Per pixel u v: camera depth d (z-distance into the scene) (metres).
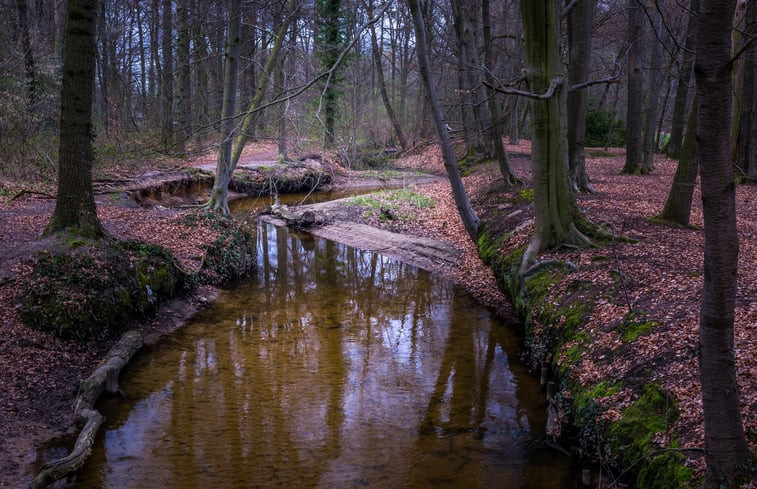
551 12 11.18
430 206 22.50
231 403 8.12
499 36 21.78
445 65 30.19
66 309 9.30
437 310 12.51
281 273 15.55
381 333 11.09
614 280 9.48
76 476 6.28
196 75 29.55
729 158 3.65
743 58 18.64
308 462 6.65
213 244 14.61
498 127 20.34
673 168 25.95
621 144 39.12
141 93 36.69
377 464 6.62
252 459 6.70
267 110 17.22
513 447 6.98
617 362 7.15
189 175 23.38
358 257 17.42
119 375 8.91
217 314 12.04
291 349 10.22
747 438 4.88
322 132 15.62
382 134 38.31
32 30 20.52
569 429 7.04
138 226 14.56
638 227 13.20
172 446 6.96
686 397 5.84
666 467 5.20
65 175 10.87
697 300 7.93
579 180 19.06
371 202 22.84
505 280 12.75
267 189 25.94
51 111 20.88
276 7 15.81
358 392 8.52
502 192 20.02
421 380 8.97
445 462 6.66
